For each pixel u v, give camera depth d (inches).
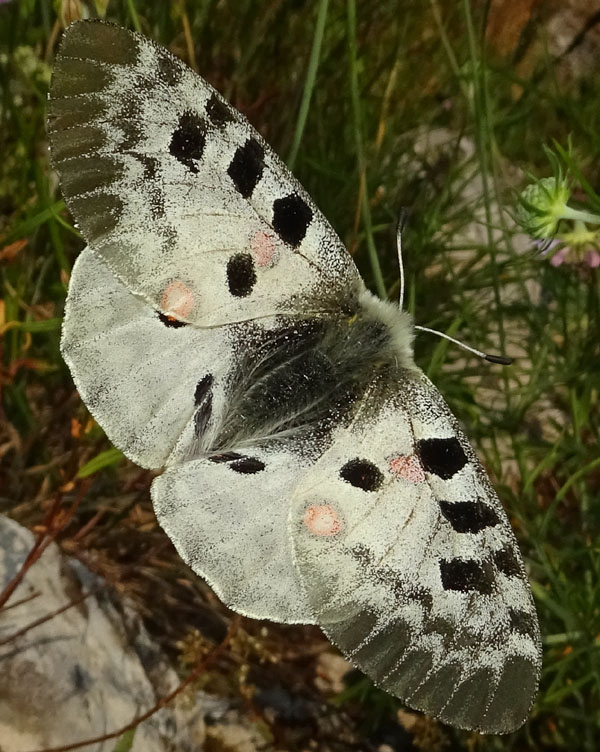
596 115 8.6
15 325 6.4
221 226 5.4
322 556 5.2
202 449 5.5
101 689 5.9
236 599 5.2
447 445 5.3
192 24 7.7
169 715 6.1
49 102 5.0
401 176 8.2
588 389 7.5
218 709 6.6
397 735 6.9
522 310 8.0
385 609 5.1
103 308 5.4
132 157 5.1
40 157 7.0
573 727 6.9
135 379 5.5
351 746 6.8
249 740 6.5
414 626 5.1
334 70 8.0
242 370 5.6
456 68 7.6
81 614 6.1
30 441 6.9
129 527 7.0
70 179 5.1
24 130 6.8
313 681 7.0
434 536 5.2
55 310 7.0
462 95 8.1
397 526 5.2
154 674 6.3
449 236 8.0
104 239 5.2
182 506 5.3
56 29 6.7
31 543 6.2
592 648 6.6
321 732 6.8
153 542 7.0
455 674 5.1
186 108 5.1
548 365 7.8
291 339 5.6
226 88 7.9
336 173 7.6
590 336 7.7
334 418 5.4
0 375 6.5
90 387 5.4
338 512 5.2
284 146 7.8
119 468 7.1
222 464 5.4
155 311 5.5
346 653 5.1
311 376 5.5
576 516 7.7
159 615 6.9
